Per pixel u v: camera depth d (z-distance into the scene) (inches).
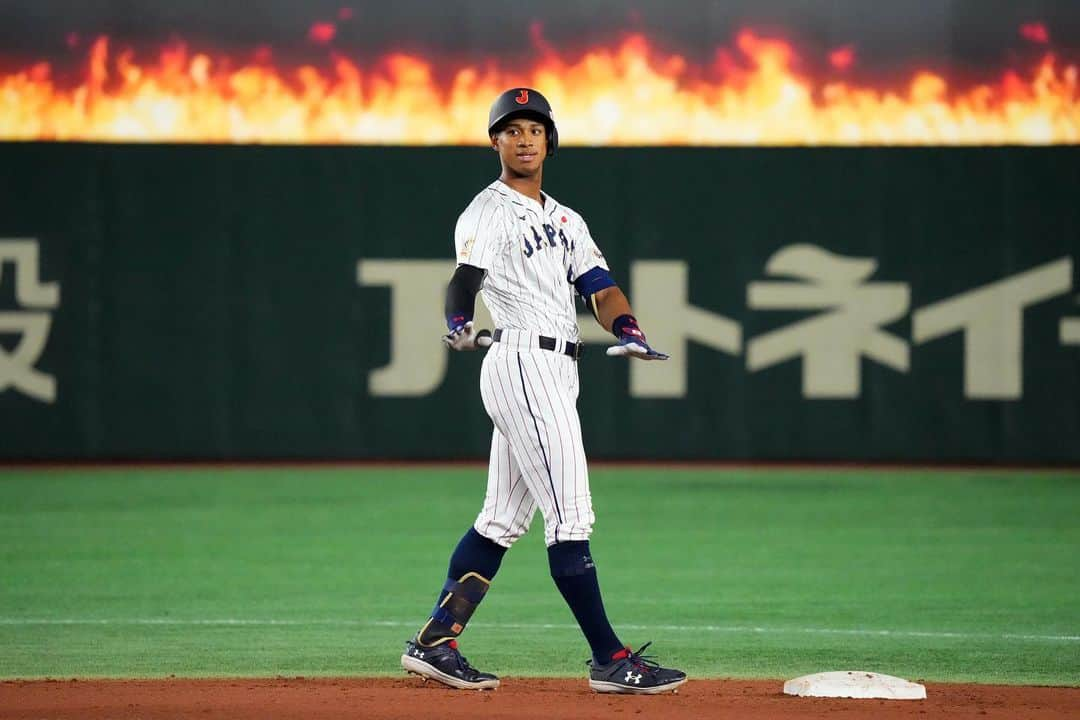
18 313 2332.7
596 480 2154.3
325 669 948.0
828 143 2326.5
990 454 2308.1
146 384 2349.9
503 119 790.5
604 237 2327.8
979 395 2306.8
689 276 2326.5
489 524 810.2
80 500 1926.7
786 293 2321.6
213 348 2349.9
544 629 1106.7
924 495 1995.6
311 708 729.6
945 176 2300.7
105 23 2359.7
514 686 818.8
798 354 2325.3
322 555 1498.5
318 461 2359.7
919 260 2309.3
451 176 2338.8
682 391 2335.1
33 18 2354.8
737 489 2057.1
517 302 786.8
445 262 2342.5
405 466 2327.8
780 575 1384.1
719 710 727.7
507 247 783.7
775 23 2345.0
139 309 2342.5
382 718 701.3
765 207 2319.1
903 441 2319.1
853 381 2321.6
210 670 943.0
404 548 1547.7
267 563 1446.9
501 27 2356.1
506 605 1219.9
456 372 2353.6
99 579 1347.2
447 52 2358.5
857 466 2324.1
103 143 2329.0
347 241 2343.8
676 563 1455.5
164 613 1178.0
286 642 1050.1
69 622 1134.4
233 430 2356.1
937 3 2325.3
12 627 1111.6
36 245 2329.0
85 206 2330.2
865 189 2310.5
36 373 2337.6
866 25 2336.4
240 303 2349.9
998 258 2298.2
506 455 810.2
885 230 2311.8
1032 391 2298.2
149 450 2351.1
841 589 1305.4
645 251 2329.0
